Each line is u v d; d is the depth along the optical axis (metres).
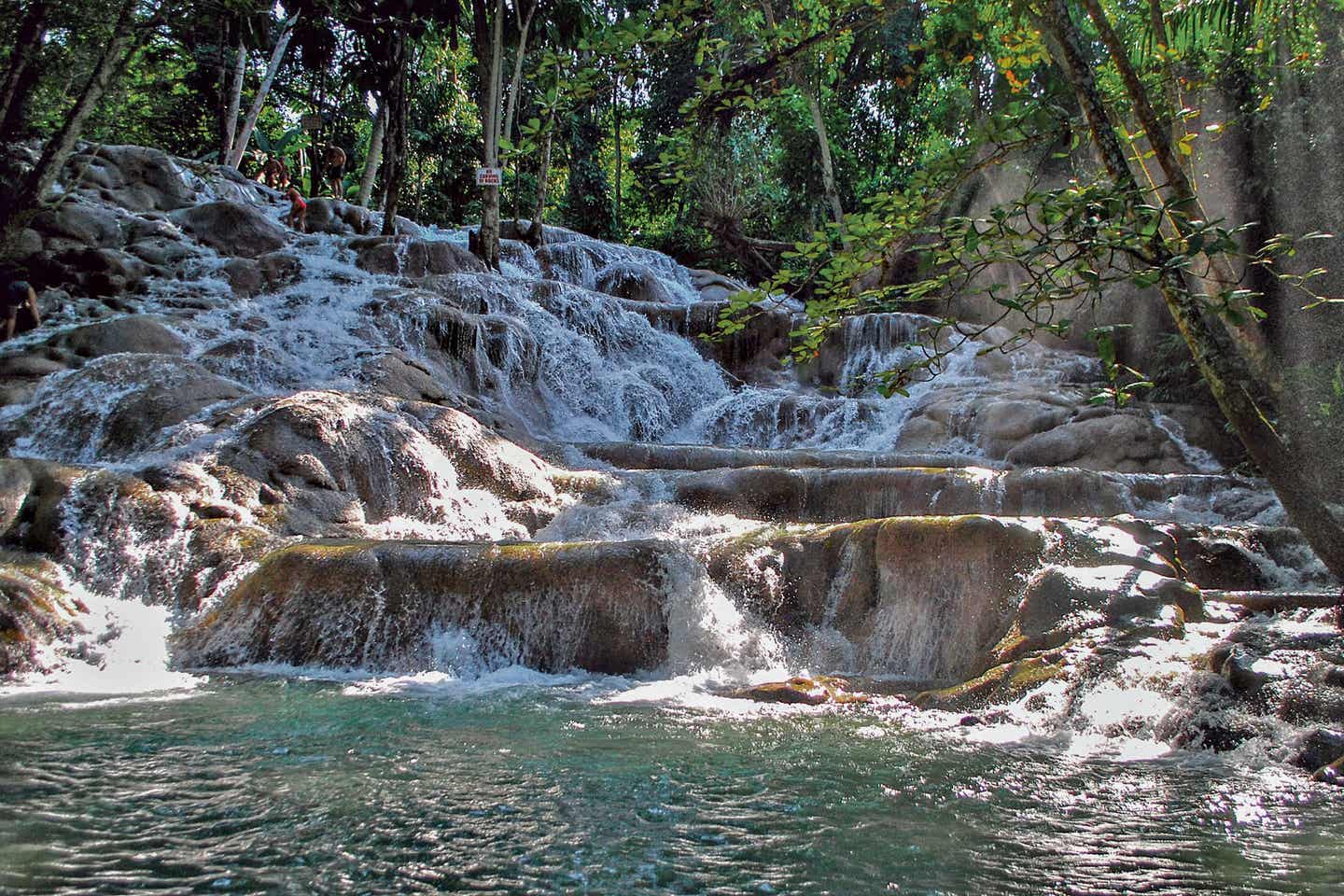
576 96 6.34
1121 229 4.36
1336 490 11.83
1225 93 13.76
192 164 20.78
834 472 11.12
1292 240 4.54
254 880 3.28
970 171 5.43
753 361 18.58
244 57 24.19
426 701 6.35
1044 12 5.65
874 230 5.05
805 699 6.41
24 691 6.48
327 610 7.60
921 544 7.54
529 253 20.78
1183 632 6.42
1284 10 11.32
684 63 27.22
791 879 3.36
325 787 4.35
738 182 27.41
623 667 7.43
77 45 14.74
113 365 11.39
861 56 25.50
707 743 5.28
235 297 15.71
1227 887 3.30
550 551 7.79
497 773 4.63
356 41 20.88
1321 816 4.10
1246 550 8.92
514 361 15.63
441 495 10.41
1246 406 5.95
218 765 4.68
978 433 14.55
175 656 7.55
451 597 7.62
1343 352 13.66
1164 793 4.41
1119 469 13.34
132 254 16.09
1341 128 13.57
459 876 3.35
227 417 10.52
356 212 21.25
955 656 7.21
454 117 34.31
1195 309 5.96
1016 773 4.74
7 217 13.79
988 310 19.97
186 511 8.71
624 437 16.14
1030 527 7.38
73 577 7.97
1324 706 5.21
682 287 23.20
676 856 3.56
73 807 4.01
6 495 8.27
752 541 8.23
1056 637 6.52
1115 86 10.29
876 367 17.78
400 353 13.82
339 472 9.96
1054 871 3.45
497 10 18.80
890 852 3.62
